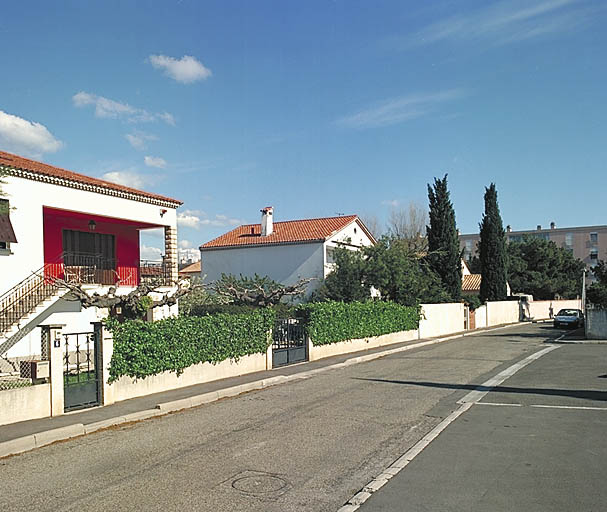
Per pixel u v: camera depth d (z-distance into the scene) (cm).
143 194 2361
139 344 1252
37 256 1888
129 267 2584
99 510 598
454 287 4269
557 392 1324
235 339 1609
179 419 1088
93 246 2416
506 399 1248
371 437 913
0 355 1291
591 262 10281
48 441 910
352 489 658
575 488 646
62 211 2073
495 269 4962
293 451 830
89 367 1160
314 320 2061
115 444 895
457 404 1199
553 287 6744
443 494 633
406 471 724
